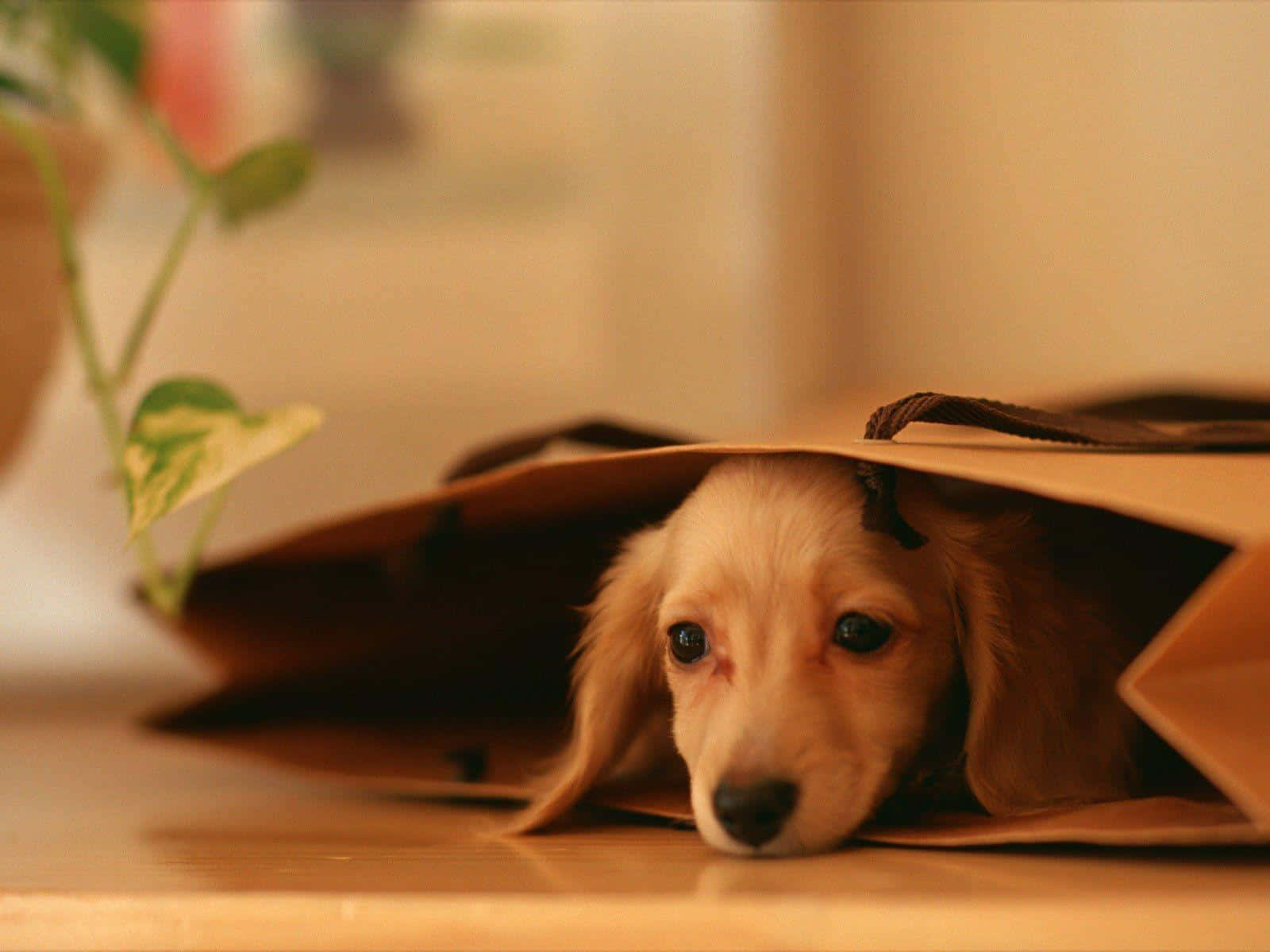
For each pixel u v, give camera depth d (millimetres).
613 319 2088
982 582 978
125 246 2039
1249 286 1753
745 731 888
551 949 661
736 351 2098
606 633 1062
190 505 2078
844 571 943
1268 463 833
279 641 1309
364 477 2094
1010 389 1642
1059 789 929
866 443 837
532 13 2035
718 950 646
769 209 2078
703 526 996
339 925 682
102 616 2066
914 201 2156
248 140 2027
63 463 2053
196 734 1284
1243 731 661
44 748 1495
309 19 2016
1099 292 2014
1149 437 909
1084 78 2006
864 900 650
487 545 1269
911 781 967
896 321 2180
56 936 703
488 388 2088
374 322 2084
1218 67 1786
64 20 1439
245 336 2080
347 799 1157
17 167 1256
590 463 912
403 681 1375
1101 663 986
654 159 2070
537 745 1218
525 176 2064
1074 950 613
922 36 2117
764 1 2057
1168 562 1104
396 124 2047
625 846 893
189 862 833
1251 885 661
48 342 1356
